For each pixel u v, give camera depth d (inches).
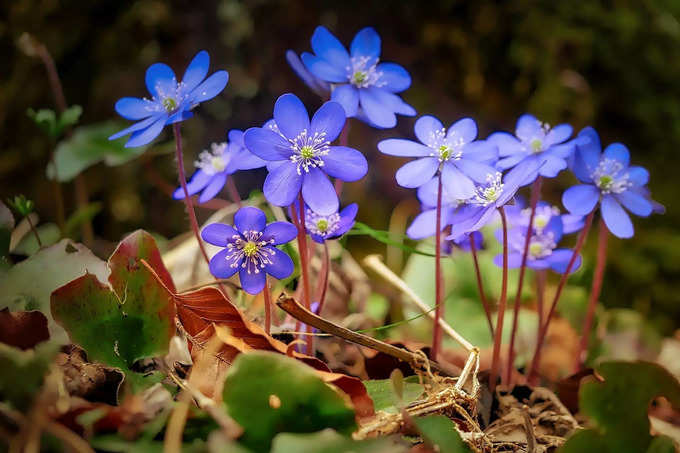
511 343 13.6
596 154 13.3
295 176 12.2
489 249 16.4
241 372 11.6
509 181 12.6
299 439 11.4
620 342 15.8
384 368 13.6
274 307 13.7
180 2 19.9
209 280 15.1
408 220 20.2
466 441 12.1
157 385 12.0
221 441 11.4
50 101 20.1
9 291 12.6
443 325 13.6
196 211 20.0
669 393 12.3
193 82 12.7
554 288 17.1
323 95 13.7
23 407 11.6
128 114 12.9
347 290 15.5
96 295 12.3
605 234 14.0
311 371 11.6
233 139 13.2
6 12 19.7
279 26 20.0
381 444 11.4
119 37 20.1
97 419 11.6
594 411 12.3
